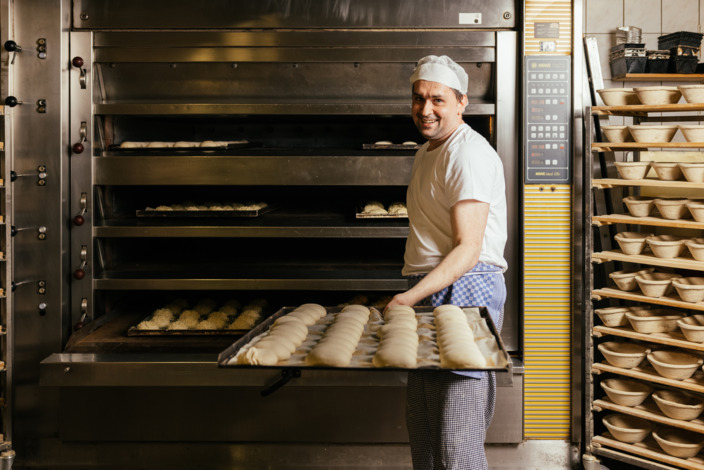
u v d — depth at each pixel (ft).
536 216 9.82
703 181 8.70
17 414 10.19
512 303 10.05
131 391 9.94
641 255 9.31
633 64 11.44
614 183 9.32
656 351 9.41
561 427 10.07
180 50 10.00
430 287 6.75
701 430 8.56
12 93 9.84
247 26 10.00
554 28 9.62
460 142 7.04
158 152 10.38
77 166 10.07
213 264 10.98
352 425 10.00
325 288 9.96
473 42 9.84
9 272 9.53
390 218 10.40
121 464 10.21
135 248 11.64
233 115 10.96
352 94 10.41
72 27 10.05
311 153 10.44
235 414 9.97
